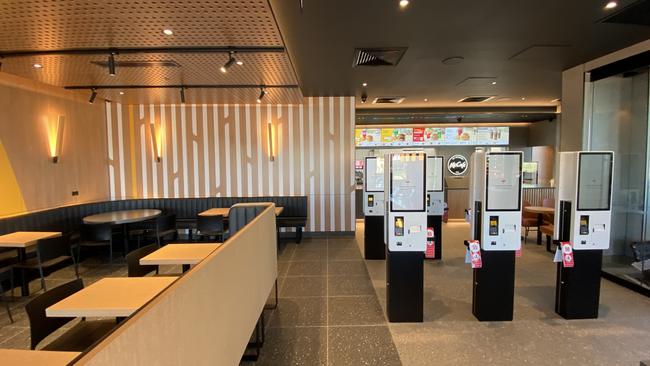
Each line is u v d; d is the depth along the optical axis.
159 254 2.95
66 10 2.72
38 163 5.46
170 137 7.33
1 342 3.08
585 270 3.35
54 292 2.09
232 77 4.95
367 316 3.49
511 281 3.34
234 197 7.30
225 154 7.36
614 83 4.71
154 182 7.38
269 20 3.00
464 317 3.45
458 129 10.40
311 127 7.32
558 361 2.65
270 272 3.19
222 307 1.66
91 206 6.32
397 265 3.32
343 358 2.73
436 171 5.51
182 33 3.27
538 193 7.88
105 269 5.22
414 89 6.53
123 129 7.26
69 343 2.13
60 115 5.88
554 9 3.13
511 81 5.91
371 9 3.10
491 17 3.31
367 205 5.59
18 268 4.04
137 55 3.85
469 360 2.69
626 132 4.65
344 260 5.60
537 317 3.43
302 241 7.02
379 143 10.32
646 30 3.66
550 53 4.43
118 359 0.84
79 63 4.12
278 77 4.96
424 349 2.86
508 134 10.48
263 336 2.95
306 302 3.86
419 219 3.28
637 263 4.42
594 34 3.78
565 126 5.27
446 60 4.65
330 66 4.88
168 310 1.10
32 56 3.79
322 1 2.93
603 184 3.30
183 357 1.21
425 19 3.34
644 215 4.48
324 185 7.39
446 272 4.89
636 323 3.27
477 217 3.47
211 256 1.56
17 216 4.77
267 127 7.32
